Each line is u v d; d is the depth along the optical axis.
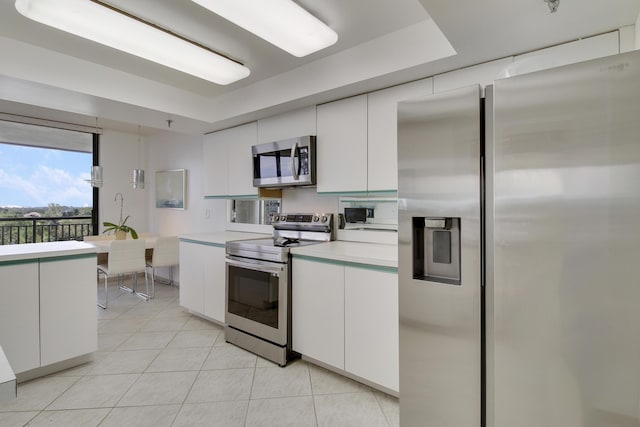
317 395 1.98
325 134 2.57
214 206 4.16
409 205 1.39
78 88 2.35
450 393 1.31
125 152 4.99
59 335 2.21
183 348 2.64
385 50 2.01
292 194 3.22
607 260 0.97
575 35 1.56
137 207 5.14
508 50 1.71
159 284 4.77
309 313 2.27
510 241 1.11
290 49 1.92
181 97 2.96
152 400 1.93
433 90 2.02
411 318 1.40
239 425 1.72
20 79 2.12
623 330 0.95
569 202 1.01
